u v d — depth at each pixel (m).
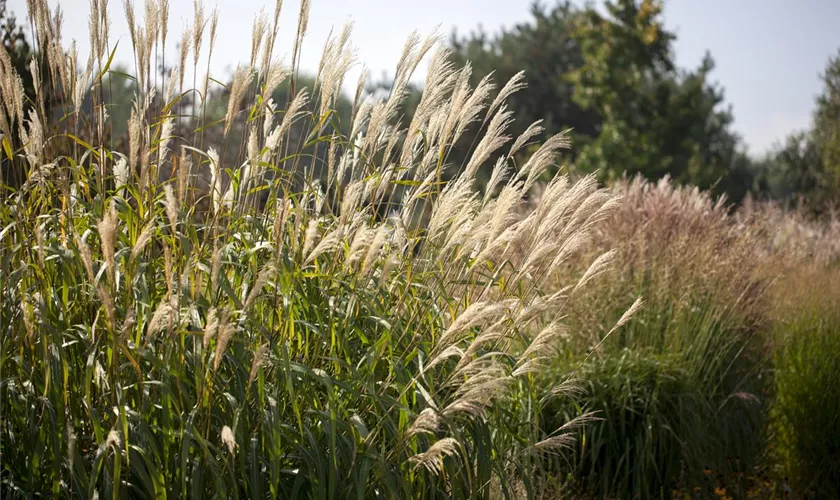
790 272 8.45
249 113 3.74
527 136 3.59
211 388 2.71
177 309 2.77
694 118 22.47
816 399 6.45
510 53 35.81
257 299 3.12
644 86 22.48
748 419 6.45
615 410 5.64
